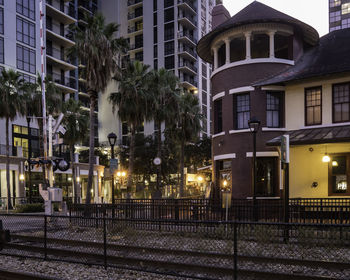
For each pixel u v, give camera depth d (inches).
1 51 1600.6
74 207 608.7
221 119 837.2
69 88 2276.1
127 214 608.1
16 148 1529.3
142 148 2107.5
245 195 743.7
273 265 298.2
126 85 1139.9
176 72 2770.7
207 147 2129.7
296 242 309.6
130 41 3038.9
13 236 451.5
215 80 839.7
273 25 759.7
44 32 1908.2
